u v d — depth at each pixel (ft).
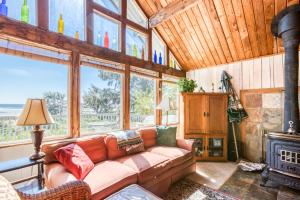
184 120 12.71
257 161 12.34
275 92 11.62
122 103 11.38
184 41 13.78
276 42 11.08
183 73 16.28
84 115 9.96
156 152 9.38
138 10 12.80
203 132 12.53
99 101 10.87
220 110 12.48
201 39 12.98
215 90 14.58
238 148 13.24
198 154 12.34
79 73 9.04
